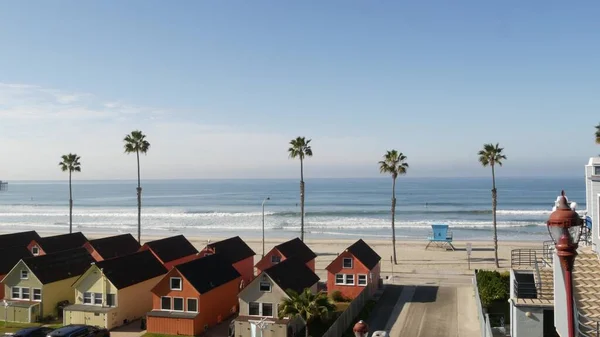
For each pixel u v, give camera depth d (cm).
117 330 3988
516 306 2545
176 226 12769
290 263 4409
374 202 19925
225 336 3816
